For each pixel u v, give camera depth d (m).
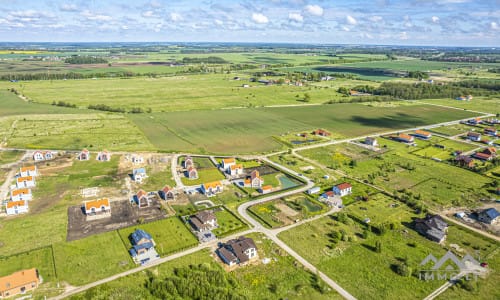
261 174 121.31
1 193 102.31
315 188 106.94
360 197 104.00
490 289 66.25
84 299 60.56
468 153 146.25
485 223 90.38
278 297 62.84
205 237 81.25
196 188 108.56
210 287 62.78
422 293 64.94
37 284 65.00
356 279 68.44
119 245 77.88
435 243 81.12
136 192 104.81
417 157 140.50
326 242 80.62
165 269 70.00
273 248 77.75
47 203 96.94
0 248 75.69
